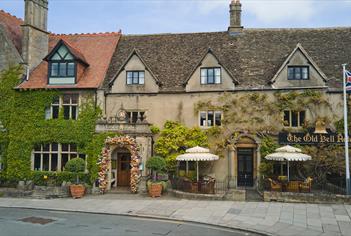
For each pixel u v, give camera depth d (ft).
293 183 60.95
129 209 52.44
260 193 64.90
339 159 65.36
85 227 41.91
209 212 49.78
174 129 73.15
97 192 67.67
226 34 86.53
